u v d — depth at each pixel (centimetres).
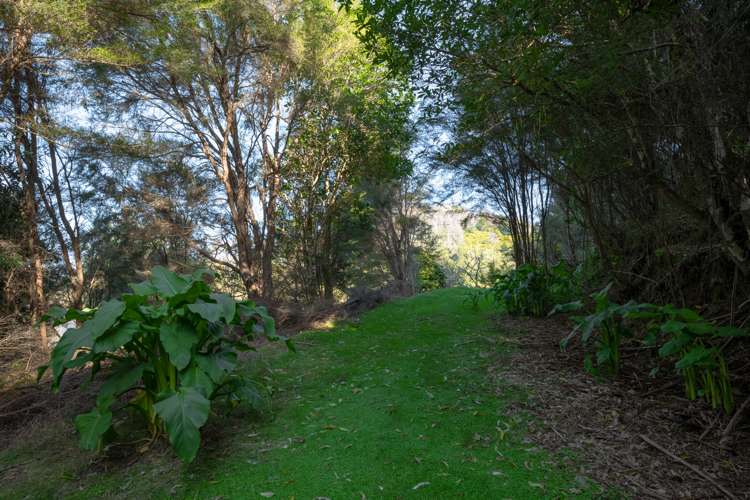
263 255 1358
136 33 920
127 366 292
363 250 1847
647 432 271
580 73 320
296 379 436
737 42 269
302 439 293
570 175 479
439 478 232
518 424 294
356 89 1220
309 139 1330
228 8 982
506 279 681
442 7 332
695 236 426
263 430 313
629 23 298
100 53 768
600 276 582
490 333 557
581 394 334
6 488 274
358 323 713
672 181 379
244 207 1328
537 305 614
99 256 1521
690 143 323
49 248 1167
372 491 225
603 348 375
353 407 347
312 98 1226
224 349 316
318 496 224
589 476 228
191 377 275
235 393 316
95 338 257
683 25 286
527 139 562
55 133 853
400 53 387
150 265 1295
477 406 330
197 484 245
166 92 1164
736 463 232
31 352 547
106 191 1303
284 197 1429
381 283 1992
